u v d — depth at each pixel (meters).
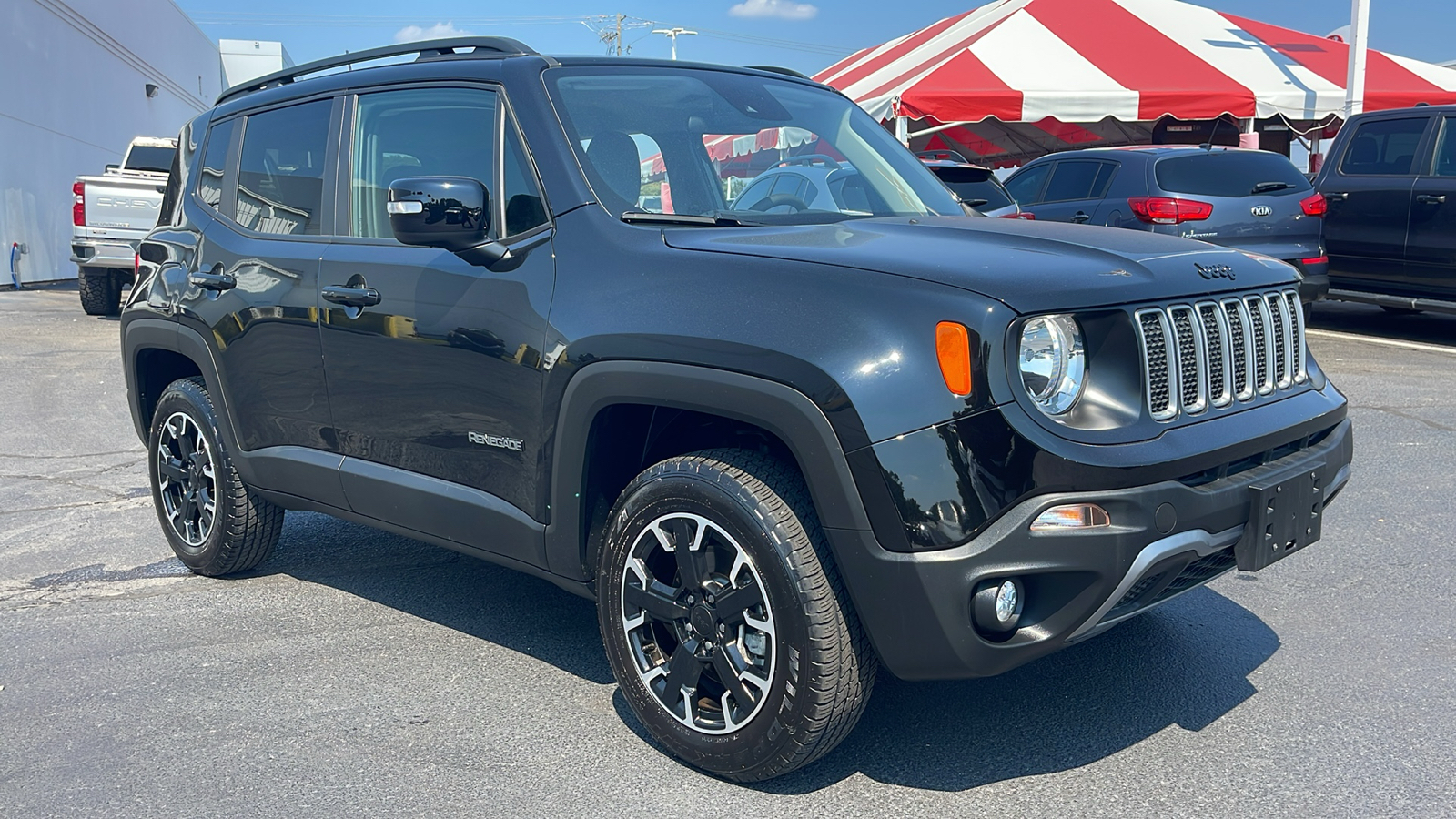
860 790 2.76
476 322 3.18
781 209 3.41
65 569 4.71
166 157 16.97
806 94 4.06
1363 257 10.20
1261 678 3.33
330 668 3.58
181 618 4.08
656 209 3.20
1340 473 3.03
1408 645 3.55
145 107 28.03
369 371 3.54
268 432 4.02
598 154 3.24
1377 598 3.97
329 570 4.62
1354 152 10.34
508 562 3.29
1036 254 2.72
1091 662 3.47
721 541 2.73
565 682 3.46
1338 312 12.27
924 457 2.42
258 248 4.02
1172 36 16.30
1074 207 10.39
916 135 15.02
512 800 2.74
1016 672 3.42
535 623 3.97
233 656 3.69
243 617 4.07
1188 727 3.04
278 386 3.91
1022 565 2.40
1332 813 2.59
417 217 3.03
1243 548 2.71
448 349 3.26
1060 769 2.84
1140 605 2.66
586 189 3.14
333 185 3.83
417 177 3.42
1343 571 4.24
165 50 29.81
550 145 3.22
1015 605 2.49
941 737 3.02
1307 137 18.16
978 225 3.20
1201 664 3.44
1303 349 3.17
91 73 23.91
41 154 21.23
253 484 4.16
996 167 20.28
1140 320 2.59
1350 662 3.44
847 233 2.99
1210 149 9.97
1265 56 16.34
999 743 2.98
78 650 3.78
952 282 2.52
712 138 3.50
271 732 3.13
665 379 2.72
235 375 4.09
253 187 4.20
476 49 3.68
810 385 2.50
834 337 2.52
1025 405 2.43
